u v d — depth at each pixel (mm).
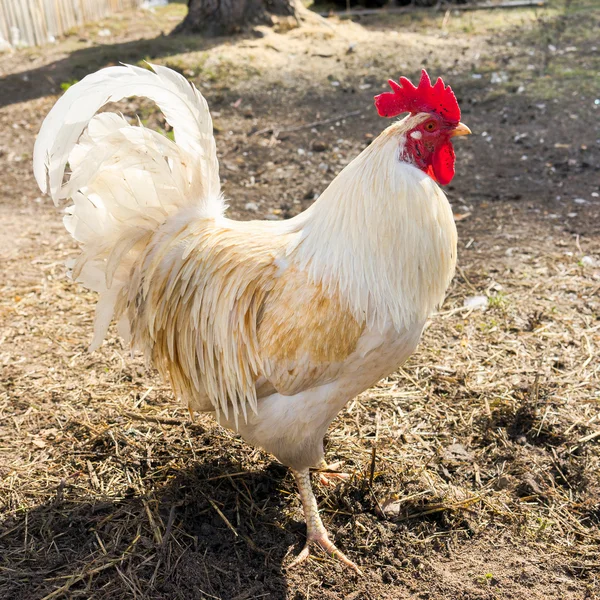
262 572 963
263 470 1125
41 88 2791
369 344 897
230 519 1041
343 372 917
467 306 1480
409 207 875
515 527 1019
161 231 965
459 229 1766
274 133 2375
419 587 942
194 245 961
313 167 2141
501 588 938
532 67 2785
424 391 1266
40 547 984
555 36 3131
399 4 3809
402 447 1156
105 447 1156
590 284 1527
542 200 1882
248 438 1005
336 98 2639
